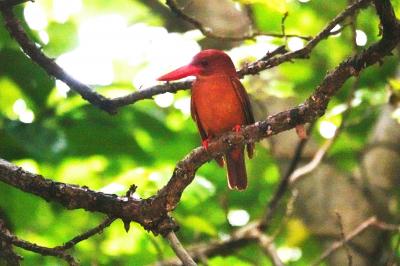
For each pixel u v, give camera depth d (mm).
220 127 9445
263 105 12945
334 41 15070
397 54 14766
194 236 13805
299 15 14742
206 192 13133
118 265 14195
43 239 13461
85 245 13883
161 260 11766
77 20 15555
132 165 13414
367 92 14398
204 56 9305
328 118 12242
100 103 8711
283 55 8984
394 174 13438
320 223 13164
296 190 12320
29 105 12219
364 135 15008
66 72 8562
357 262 12938
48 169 12641
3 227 6883
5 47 11758
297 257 15477
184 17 8844
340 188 13352
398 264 13133
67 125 12594
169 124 15461
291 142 13359
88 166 13336
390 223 13266
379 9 6164
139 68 14586
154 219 6883
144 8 15219
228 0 12570
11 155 11852
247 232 12273
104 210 6875
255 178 16688
